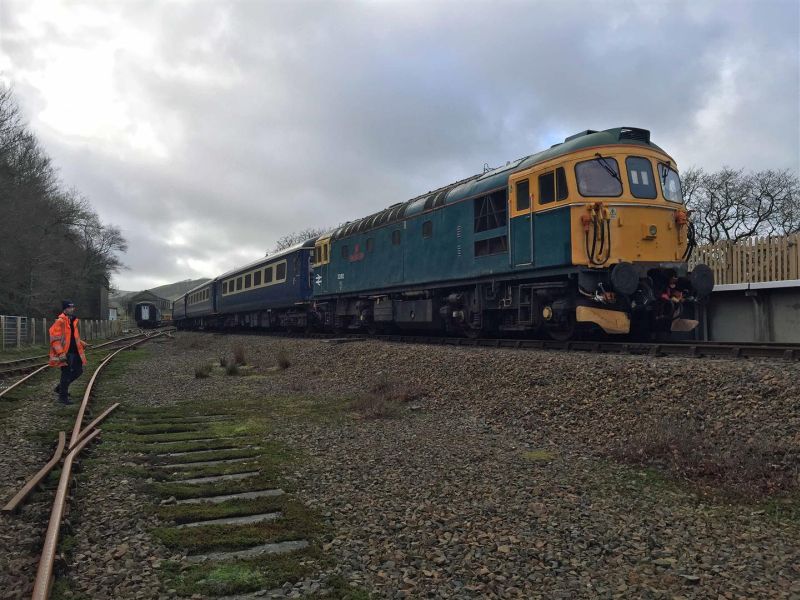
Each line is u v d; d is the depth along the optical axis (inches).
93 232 2444.6
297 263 1046.4
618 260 444.8
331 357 653.9
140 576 156.6
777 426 247.6
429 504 215.5
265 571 159.9
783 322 493.4
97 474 252.4
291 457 284.2
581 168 456.4
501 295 556.7
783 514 197.3
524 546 177.9
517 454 283.6
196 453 294.7
